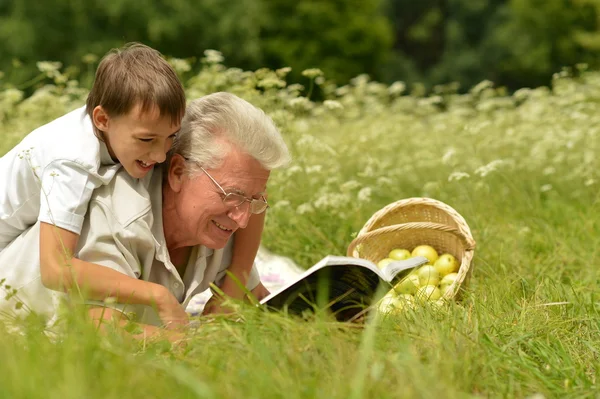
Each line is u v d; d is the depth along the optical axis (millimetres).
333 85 12742
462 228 5938
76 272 4645
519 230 8133
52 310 4898
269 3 41000
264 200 5066
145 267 5035
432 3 63906
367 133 11508
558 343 4590
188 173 4898
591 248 7551
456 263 6023
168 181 4984
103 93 4637
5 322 4301
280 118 8812
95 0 33969
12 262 4930
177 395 3338
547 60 51812
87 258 4828
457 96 14430
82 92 10484
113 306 4672
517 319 5027
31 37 33312
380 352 3914
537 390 3957
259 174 4902
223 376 3592
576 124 11547
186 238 5117
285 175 8633
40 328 4109
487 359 4082
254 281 5965
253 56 35906
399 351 4027
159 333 4438
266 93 9016
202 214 4930
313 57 41000
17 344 3816
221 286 5715
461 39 58438
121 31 34531
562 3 50969
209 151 4824
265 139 4844
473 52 57281
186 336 4297
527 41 52594
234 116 4828
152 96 4531
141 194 4918
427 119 13922
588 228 8258
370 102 13812
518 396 3918
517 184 9820
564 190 9852
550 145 10250
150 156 4715
